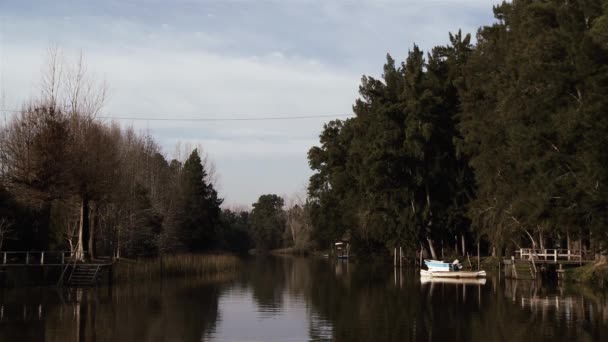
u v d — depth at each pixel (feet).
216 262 215.92
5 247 157.58
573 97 147.74
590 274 155.94
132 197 198.90
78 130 158.40
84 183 155.94
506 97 163.94
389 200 241.76
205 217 300.81
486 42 206.80
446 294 136.05
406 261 289.33
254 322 94.07
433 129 230.89
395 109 236.02
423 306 113.39
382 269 250.98
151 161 253.24
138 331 85.46
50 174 149.69
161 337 81.05
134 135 245.45
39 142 149.07
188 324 91.76
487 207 200.85
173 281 172.86
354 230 314.55
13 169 151.23
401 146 237.86
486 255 261.03
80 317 97.86
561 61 148.36
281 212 597.93
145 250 207.82
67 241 187.73
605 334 82.43
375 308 110.93
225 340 79.10
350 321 94.99
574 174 144.66
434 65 249.55
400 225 239.30
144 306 112.47
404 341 78.28
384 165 230.68
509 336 81.46
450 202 243.60
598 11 147.13
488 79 199.62
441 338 80.28
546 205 149.28
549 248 206.28
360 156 249.96
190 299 124.98
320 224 354.33
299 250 475.72
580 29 144.56
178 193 260.83
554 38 147.23
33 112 153.17
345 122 289.74
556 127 144.77
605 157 132.67
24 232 163.73
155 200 229.04
